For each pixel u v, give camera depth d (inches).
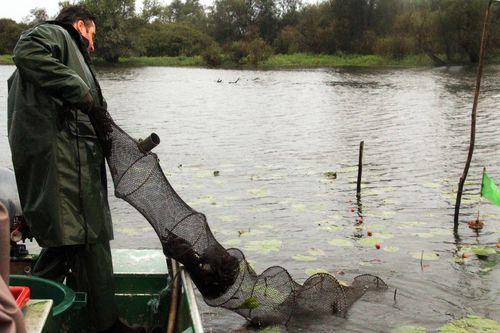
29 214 128.6
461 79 1461.6
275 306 193.0
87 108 122.2
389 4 2615.7
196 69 2171.5
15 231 148.6
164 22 3484.3
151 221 141.6
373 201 350.6
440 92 1122.7
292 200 351.6
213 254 149.0
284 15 3216.0
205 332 195.9
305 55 2667.3
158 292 151.8
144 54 2834.6
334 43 2672.2
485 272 248.2
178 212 143.5
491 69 1820.9
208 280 150.9
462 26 2016.5
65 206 125.6
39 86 121.0
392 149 530.0
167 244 142.6
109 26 2415.1
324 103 949.8
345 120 742.5
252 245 275.0
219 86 1320.1
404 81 1430.9
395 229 300.2
